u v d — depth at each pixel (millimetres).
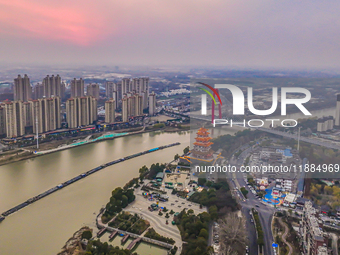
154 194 131250
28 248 96188
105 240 101312
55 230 105875
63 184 141750
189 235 100250
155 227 107625
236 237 96125
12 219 112625
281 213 111125
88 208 120938
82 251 94625
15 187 139000
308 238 88500
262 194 123188
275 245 94062
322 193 118500
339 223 104250
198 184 136875
